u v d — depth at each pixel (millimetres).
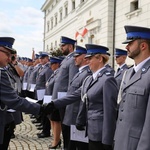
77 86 4449
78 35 25000
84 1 23609
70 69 5086
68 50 5438
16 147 5941
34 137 6879
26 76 11031
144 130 2412
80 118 3773
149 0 14000
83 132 3838
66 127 4766
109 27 18141
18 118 4707
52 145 5840
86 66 4590
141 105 2549
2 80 3246
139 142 2428
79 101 4473
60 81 5344
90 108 3535
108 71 3525
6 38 3367
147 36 2689
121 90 2865
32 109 3467
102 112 3432
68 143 4762
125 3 16500
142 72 2641
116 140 2781
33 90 9250
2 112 3381
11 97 3277
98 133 3400
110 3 18141
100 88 3410
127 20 16234
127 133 2623
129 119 2631
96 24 19828
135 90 2613
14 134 7098
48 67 8008
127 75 2869
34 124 8555
